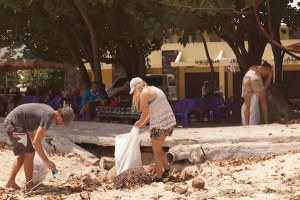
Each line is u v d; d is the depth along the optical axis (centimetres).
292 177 1126
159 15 2281
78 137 1628
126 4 2459
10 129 1093
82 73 3105
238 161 1352
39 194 1085
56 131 1747
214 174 1239
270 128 1711
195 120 2767
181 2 2044
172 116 1201
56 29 2848
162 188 1102
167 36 2344
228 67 4591
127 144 1205
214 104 2616
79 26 2908
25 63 2709
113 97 2761
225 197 982
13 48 2775
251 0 2045
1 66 2919
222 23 2334
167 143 1463
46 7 2389
